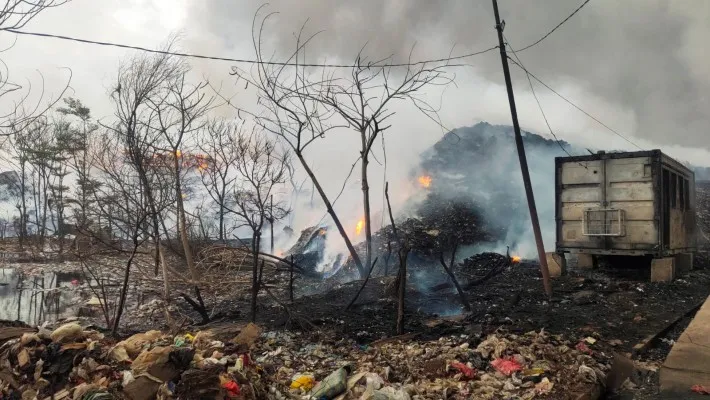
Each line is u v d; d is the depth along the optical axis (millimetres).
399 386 4652
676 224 12562
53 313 10164
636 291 10195
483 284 11648
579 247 12195
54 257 21609
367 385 4484
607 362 5895
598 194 11984
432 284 11602
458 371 5301
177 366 3910
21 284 14391
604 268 13164
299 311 8977
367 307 9352
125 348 4426
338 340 7238
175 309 9961
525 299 9859
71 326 4461
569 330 7383
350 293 10641
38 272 17266
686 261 13367
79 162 24016
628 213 11594
